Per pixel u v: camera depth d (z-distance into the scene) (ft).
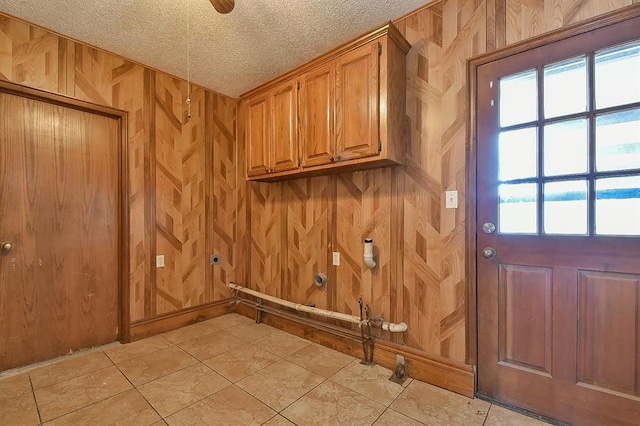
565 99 5.08
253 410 5.48
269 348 8.11
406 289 6.82
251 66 8.91
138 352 7.84
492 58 5.74
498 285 5.71
